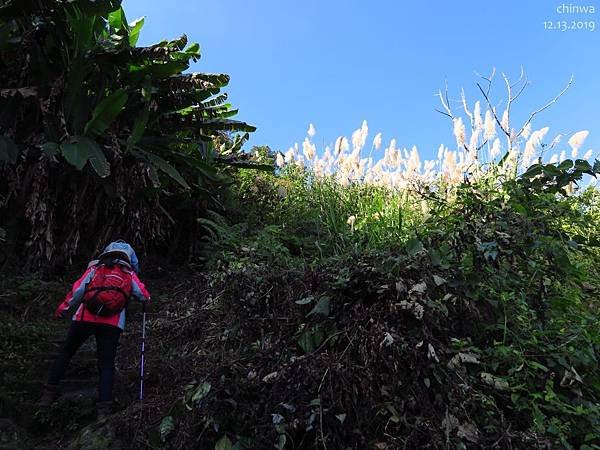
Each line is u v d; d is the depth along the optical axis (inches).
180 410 107.3
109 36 258.5
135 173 240.5
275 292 127.8
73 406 142.1
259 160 385.1
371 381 96.5
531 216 128.7
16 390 153.3
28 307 207.8
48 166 222.2
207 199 293.0
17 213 231.8
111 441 111.6
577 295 127.3
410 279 108.9
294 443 98.5
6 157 198.2
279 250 195.9
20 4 214.7
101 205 254.1
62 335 192.4
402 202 228.8
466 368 104.3
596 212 166.1
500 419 96.4
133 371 147.9
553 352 107.7
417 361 97.7
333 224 242.5
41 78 235.6
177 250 300.0
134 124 244.2
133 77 246.5
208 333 141.0
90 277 145.3
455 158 203.5
